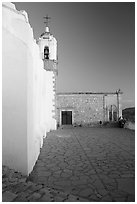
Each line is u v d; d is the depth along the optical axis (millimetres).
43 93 14312
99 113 22141
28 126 5562
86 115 21969
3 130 5398
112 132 16250
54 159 7289
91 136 13648
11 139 5406
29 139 5688
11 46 5535
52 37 20734
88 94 22125
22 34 5547
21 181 4453
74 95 21969
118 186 4656
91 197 4047
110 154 8039
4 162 5355
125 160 7078
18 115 5445
